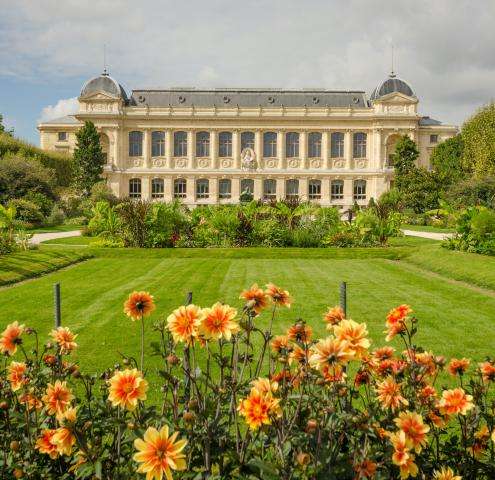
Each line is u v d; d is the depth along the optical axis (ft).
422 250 99.40
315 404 15.24
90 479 14.94
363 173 327.67
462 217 94.58
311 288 65.87
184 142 329.93
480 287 66.69
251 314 15.88
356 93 337.52
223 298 59.31
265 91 336.29
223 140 330.54
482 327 45.52
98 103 322.75
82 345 40.45
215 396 15.76
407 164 268.21
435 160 295.89
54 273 80.28
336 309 16.67
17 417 16.43
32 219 183.42
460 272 74.23
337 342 13.14
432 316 49.73
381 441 14.47
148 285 68.69
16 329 16.78
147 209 117.70
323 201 329.72
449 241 97.96
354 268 86.28
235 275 77.82
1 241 95.20
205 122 326.85
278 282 70.79
